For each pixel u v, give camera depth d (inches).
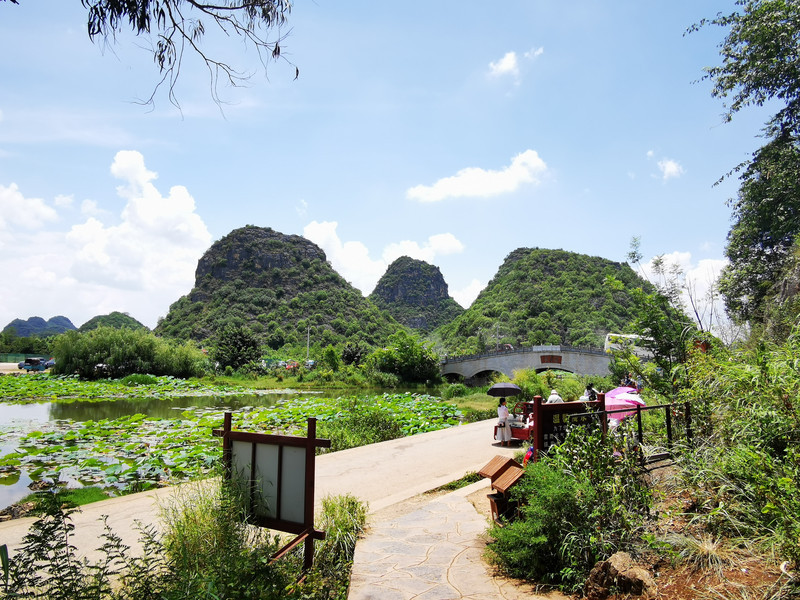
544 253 5167.3
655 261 415.8
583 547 161.9
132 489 371.6
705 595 133.2
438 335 5605.3
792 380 199.8
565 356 1951.3
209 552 163.8
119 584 178.1
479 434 574.2
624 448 202.4
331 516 231.8
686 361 323.6
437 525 238.4
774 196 740.0
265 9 175.6
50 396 1198.3
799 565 131.1
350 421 611.5
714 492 188.7
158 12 161.9
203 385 1740.9
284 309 4670.3
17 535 254.7
